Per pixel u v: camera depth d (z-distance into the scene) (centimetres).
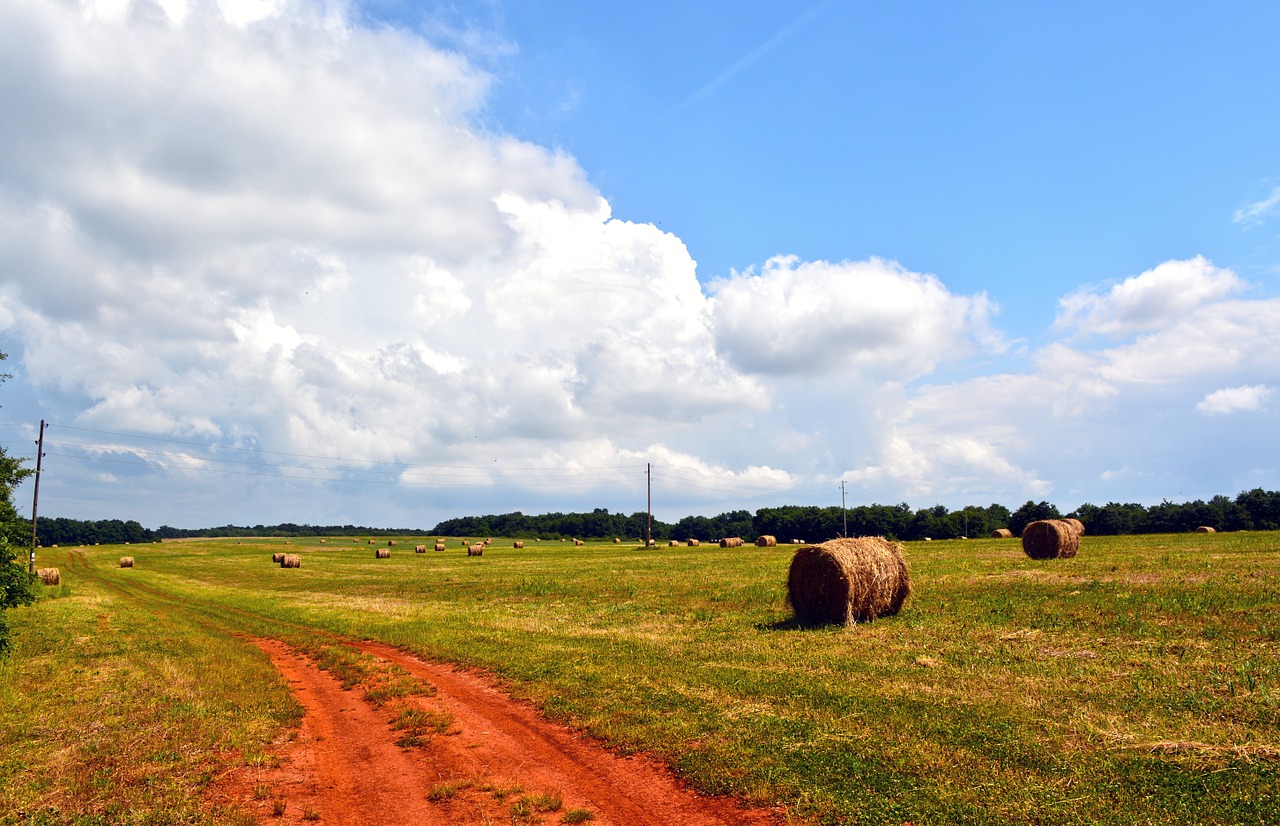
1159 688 1155
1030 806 770
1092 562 3353
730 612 2427
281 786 994
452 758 1088
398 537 16862
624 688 1384
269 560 8169
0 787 960
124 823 848
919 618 2039
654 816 841
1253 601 1866
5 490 2295
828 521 15150
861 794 835
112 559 8894
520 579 4294
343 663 1866
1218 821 714
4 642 2031
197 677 1681
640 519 19312
